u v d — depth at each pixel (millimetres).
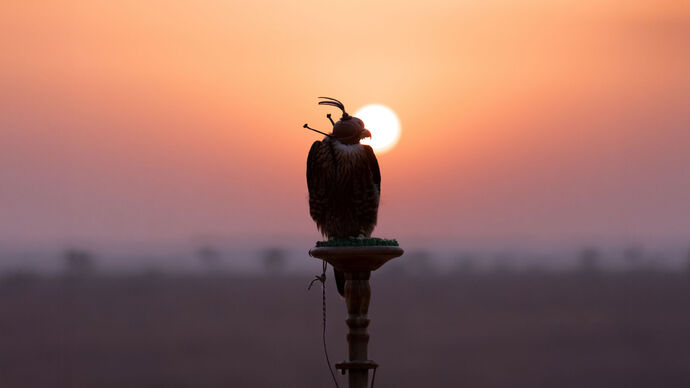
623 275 94688
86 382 33688
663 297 68375
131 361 38500
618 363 37125
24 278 89688
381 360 37562
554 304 64000
